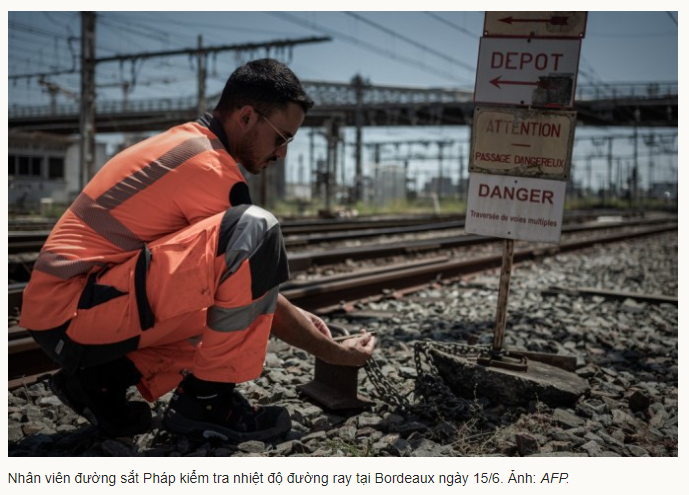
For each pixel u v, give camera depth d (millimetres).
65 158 46469
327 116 33281
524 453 2574
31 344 3314
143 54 25953
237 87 2359
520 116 3100
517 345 4367
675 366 3916
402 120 52844
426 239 13828
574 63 2994
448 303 5988
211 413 2484
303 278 7207
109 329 2172
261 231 2219
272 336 4211
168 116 49906
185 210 2244
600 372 3703
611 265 9695
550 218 3072
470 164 3209
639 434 2807
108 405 2467
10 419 2715
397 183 41375
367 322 5016
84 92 25234
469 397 3152
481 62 3148
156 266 2148
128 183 2242
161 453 2439
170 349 2467
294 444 2531
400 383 3371
